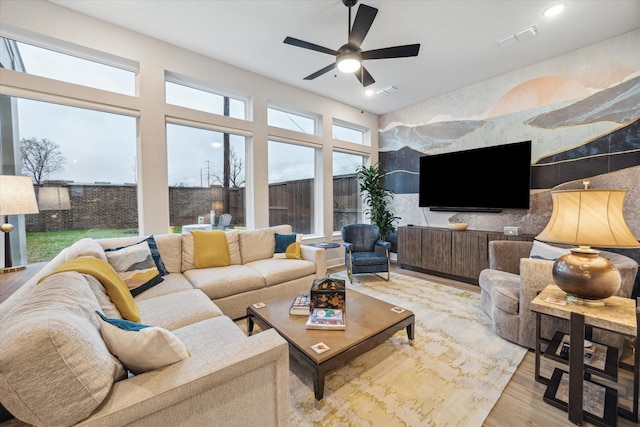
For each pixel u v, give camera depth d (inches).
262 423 42.2
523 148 141.3
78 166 106.7
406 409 60.9
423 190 184.1
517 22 106.4
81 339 31.3
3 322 32.1
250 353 40.5
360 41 92.5
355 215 221.1
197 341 57.6
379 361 78.7
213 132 142.3
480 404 62.2
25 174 97.9
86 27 102.5
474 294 134.3
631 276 76.1
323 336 68.5
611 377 55.7
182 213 133.2
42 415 27.9
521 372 73.6
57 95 97.5
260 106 151.7
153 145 117.6
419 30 111.2
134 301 73.5
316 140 180.9
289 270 117.3
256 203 152.5
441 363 77.5
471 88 163.5
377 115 219.9
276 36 116.0
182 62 124.6
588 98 123.8
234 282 101.3
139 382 34.4
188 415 35.4
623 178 116.0
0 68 88.3
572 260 62.2
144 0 95.2
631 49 113.1
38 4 94.3
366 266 154.9
